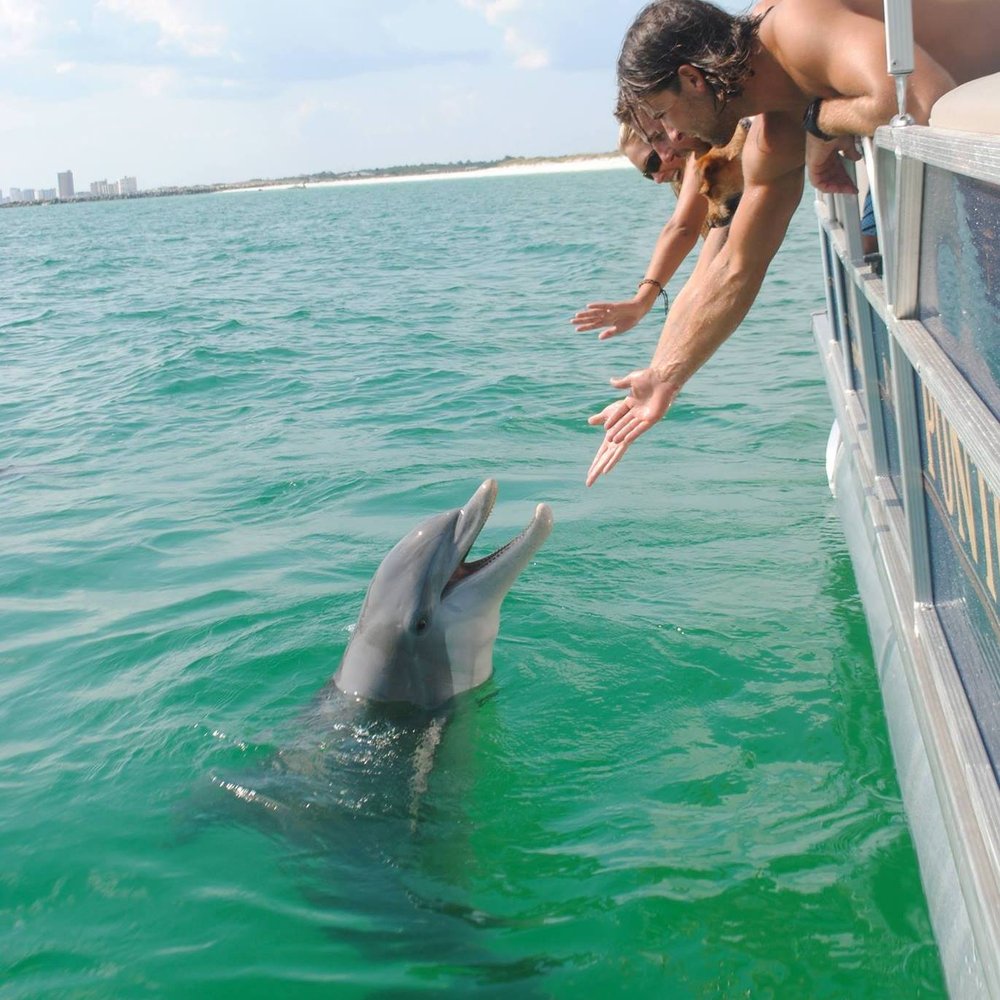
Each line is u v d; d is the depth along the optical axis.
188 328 17.42
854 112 3.02
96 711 5.04
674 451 8.60
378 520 7.47
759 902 3.49
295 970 3.35
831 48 3.03
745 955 3.29
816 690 4.75
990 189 2.20
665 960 3.30
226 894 3.71
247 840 3.99
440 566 4.60
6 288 28.08
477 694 4.80
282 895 3.69
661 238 6.01
